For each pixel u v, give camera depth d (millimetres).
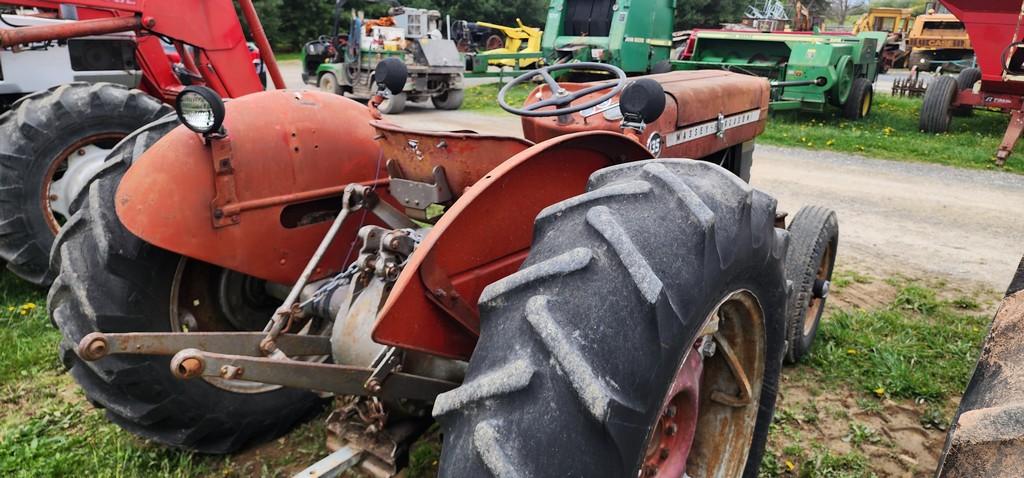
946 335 4113
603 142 2100
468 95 16656
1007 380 1343
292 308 2188
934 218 7004
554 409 1409
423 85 13680
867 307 4637
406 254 2104
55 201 4422
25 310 4215
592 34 14922
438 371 2121
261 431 2873
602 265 1539
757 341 2193
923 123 12141
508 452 1380
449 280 1891
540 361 1442
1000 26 10164
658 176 1746
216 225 2459
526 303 1508
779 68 12883
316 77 15859
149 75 5910
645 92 2361
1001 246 6129
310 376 1885
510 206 2020
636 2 14008
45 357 3672
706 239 1656
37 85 4906
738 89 3893
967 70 13125
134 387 2467
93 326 2381
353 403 2182
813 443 3072
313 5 30797
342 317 2150
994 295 4918
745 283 1954
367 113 2957
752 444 2393
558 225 1691
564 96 2818
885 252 5871
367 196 2543
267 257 2619
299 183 2668
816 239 3682
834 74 12172
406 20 15289
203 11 4953
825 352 3848
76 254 2430
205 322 2771
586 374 1399
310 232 2717
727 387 2297
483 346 1550
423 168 2381
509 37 22625
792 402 3393
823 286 3729
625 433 1457
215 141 2422
